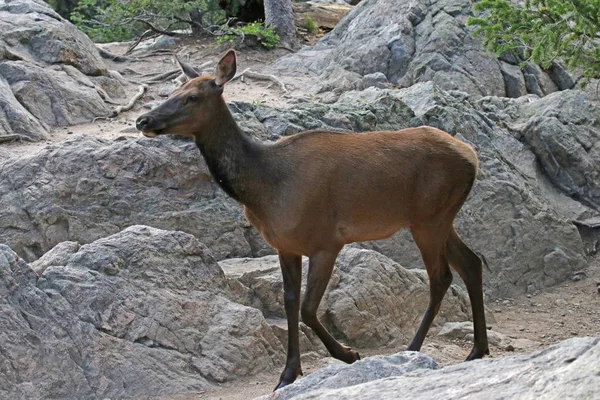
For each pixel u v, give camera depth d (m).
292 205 9.38
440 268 10.48
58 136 18.30
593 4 14.07
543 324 14.56
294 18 29.14
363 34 24.06
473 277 10.63
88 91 20.19
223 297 10.73
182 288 10.46
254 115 16.05
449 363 10.91
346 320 11.62
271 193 9.41
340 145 9.77
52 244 13.76
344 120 16.22
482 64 22.66
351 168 9.63
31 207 13.76
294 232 9.43
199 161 14.36
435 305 10.46
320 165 9.53
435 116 17.22
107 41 29.70
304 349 11.15
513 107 19.42
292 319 9.60
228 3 28.62
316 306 9.48
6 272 9.35
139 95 21.41
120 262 10.24
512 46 16.48
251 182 9.38
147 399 9.28
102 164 14.08
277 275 11.86
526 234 16.69
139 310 9.90
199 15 28.09
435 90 18.03
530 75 22.84
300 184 9.41
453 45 22.86
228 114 9.37
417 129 10.32
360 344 11.77
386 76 22.98
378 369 6.31
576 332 14.02
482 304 10.66
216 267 10.97
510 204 16.78
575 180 18.09
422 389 4.84
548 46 14.72
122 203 14.00
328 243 9.55
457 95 18.84
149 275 10.30
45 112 19.09
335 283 11.92
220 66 9.21
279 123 15.80
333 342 9.61
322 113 16.38
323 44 25.88
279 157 9.50
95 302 9.70
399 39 23.12
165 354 9.77
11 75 19.19
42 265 10.44
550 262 16.73
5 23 20.98
